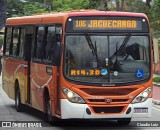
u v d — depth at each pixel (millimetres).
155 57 14492
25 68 17625
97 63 13961
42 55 15781
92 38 14062
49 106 15219
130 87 13984
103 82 13859
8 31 20453
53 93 14539
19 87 18469
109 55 14039
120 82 13938
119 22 14227
